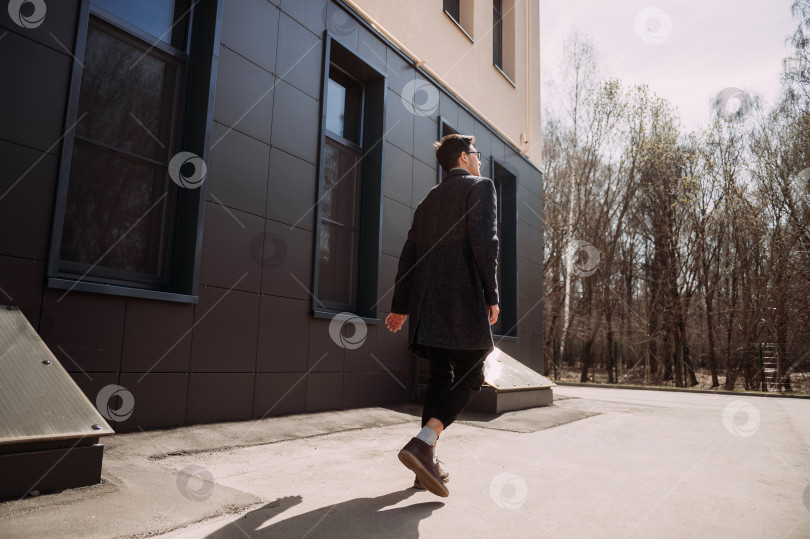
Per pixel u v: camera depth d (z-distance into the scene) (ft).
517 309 28.91
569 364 83.82
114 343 9.56
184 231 11.43
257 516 5.47
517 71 31.19
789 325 52.47
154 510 5.37
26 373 6.21
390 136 18.84
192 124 11.88
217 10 12.08
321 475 7.59
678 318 64.59
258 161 13.05
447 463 8.76
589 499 6.70
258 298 12.76
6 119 8.36
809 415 18.83
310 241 14.60
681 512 6.21
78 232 9.74
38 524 4.66
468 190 6.93
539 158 33.53
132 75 10.93
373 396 16.81
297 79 14.52
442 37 23.20
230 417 11.78
